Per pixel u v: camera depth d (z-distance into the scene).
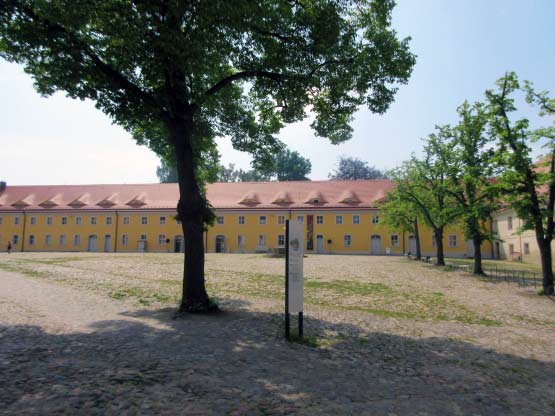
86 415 4.40
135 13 8.54
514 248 45.28
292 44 10.76
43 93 11.56
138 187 63.19
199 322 10.23
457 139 26.81
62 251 58.06
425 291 18.83
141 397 5.01
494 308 15.02
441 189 29.45
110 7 8.50
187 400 5.03
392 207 38.78
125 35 8.55
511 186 19.38
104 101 11.88
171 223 57.47
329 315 12.38
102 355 6.78
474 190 26.62
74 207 59.97
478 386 6.43
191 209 11.62
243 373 6.29
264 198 58.00
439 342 9.49
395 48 11.30
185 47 8.78
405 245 53.09
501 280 23.91
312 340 8.92
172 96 11.12
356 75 11.45
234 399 5.18
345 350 8.27
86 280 19.03
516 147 18.97
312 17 10.18
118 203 59.72
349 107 12.75
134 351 7.16
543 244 18.83
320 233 55.16
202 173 16.27
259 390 5.59
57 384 5.26
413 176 34.03
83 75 10.60
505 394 6.12
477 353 8.60
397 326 11.22
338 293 17.42
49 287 16.16
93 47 10.75
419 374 6.90
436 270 29.28
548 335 10.98
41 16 8.86
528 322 12.74
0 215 61.00
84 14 8.48
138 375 5.83
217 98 14.03
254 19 9.27
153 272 23.88
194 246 11.66
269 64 11.52
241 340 8.52
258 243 55.91
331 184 59.44
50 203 60.59
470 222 26.67
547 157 18.78
